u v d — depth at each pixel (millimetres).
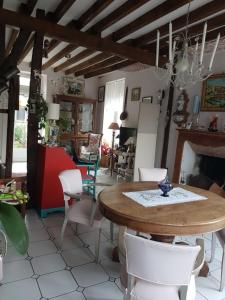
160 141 5145
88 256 2496
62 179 2596
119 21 3500
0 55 3232
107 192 2221
